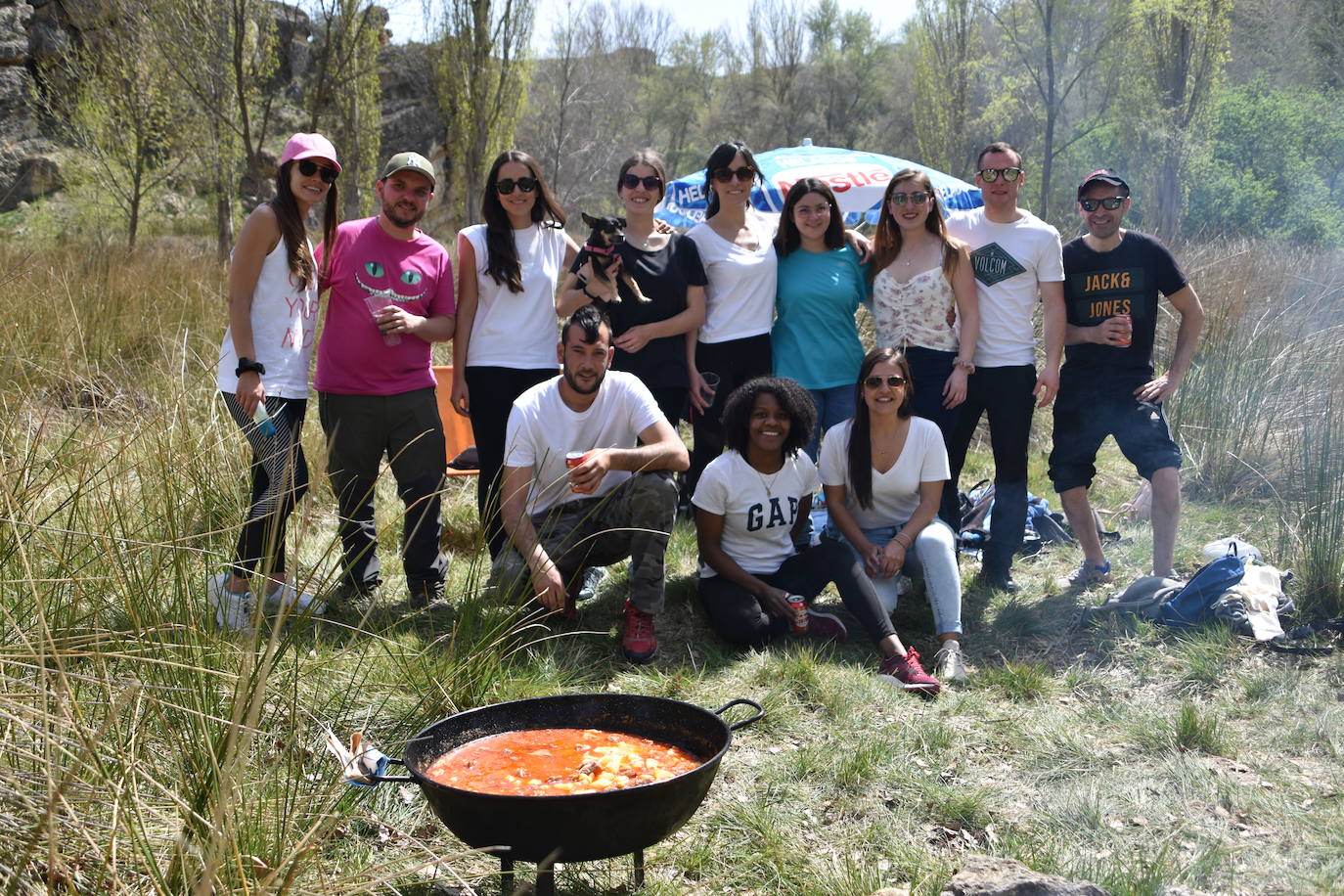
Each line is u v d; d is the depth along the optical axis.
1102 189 4.68
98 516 3.05
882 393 4.29
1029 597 4.90
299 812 2.44
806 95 43.62
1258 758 3.32
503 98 20.14
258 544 3.75
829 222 5.08
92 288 7.47
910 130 42.00
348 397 4.23
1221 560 4.44
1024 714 3.65
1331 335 7.32
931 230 4.85
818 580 4.25
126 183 15.28
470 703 3.28
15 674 2.38
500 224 4.46
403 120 24.59
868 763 3.21
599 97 34.25
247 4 13.40
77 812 2.13
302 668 3.16
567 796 2.14
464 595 3.78
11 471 3.02
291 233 3.96
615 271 4.59
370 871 2.28
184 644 2.70
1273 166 17.30
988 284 4.86
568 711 2.69
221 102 13.48
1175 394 6.90
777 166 8.25
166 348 6.80
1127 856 2.76
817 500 5.44
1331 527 4.59
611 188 33.69
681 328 4.82
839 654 4.19
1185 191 17.19
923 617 4.66
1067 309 4.91
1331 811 2.97
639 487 3.97
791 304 5.10
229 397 3.97
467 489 5.98
